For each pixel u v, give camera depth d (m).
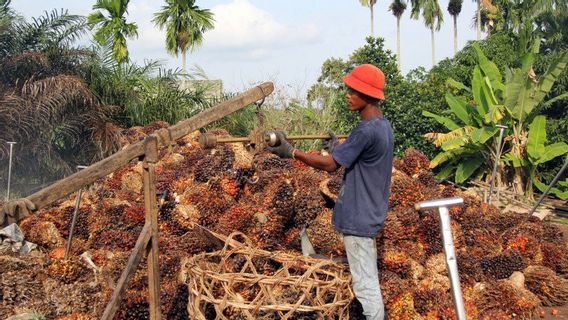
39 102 13.21
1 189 12.91
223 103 5.03
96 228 7.24
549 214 14.56
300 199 7.00
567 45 24.77
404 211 6.98
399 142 21.17
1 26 14.23
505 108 17.69
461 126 20.58
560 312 6.87
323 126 16.73
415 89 21.42
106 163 4.48
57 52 14.63
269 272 5.43
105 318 4.32
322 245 6.20
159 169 9.18
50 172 13.79
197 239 6.72
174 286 6.02
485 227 8.02
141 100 15.57
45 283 5.95
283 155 4.92
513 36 24.42
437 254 6.84
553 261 8.04
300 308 4.57
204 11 29.58
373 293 4.74
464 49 23.84
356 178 4.75
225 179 7.81
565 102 20.48
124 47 26.88
